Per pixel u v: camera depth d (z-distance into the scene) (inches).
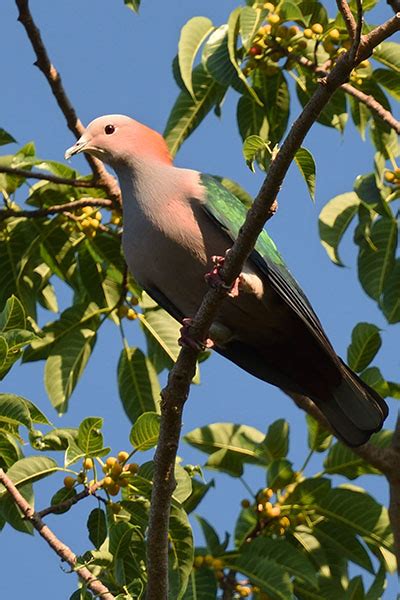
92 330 495.8
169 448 344.2
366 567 463.5
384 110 474.9
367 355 471.8
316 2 486.3
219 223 397.4
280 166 315.9
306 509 460.1
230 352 428.5
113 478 382.6
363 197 487.5
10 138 495.8
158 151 432.1
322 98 307.0
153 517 343.6
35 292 506.3
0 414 380.5
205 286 406.9
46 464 390.0
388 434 486.0
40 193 508.7
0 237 504.1
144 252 405.7
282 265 408.8
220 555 444.8
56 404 482.6
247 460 484.4
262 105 490.3
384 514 458.0
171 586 378.3
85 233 495.5
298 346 417.1
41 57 492.1
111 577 377.7
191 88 477.1
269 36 477.7
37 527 370.3
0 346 372.5
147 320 494.9
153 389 493.4
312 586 458.9
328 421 422.0
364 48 304.8
